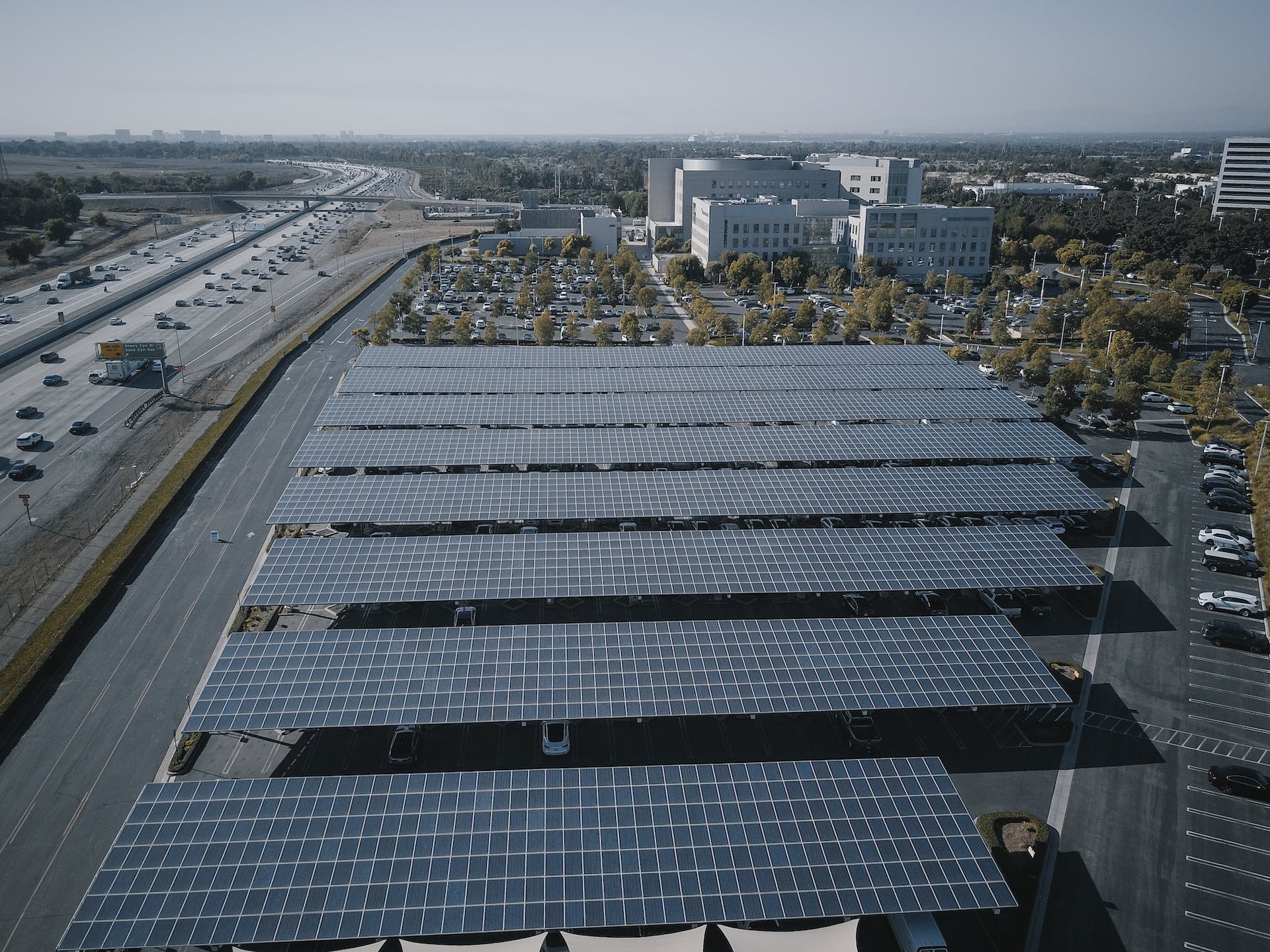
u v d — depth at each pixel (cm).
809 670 6588
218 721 5944
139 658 7481
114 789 6053
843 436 11100
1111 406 12950
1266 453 11656
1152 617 8238
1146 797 6106
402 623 7856
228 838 4928
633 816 5156
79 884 5316
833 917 4688
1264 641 7719
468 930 4469
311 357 16225
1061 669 7338
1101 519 10062
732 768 5528
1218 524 10000
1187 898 5316
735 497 9431
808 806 5250
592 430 11188
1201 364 16025
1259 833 5809
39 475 11088
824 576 7969
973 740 6644
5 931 4984
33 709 6819
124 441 12238
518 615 8000
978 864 4906
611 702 6222
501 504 9169
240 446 12019
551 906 4609
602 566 8025
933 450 10819
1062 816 5931
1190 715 6944
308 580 7694
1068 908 5222
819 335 16438
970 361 16250
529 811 5178
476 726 6700
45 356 15800
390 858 4841
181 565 8962
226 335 18262
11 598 8312
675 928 4919
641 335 17850
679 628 7044
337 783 5341
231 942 4359
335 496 9231
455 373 13162
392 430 10944
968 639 6988
